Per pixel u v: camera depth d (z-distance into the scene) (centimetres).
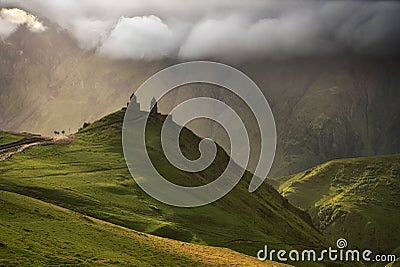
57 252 8712
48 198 17525
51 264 7800
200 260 11388
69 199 17762
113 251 10138
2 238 8581
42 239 9425
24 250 8175
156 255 10738
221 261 11975
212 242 17588
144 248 11181
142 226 16700
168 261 10425
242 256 14362
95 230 11756
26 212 11862
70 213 13600
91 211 17100
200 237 17512
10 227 9819
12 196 13100
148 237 13538
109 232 12050
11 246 8238
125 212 17750
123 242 11344
